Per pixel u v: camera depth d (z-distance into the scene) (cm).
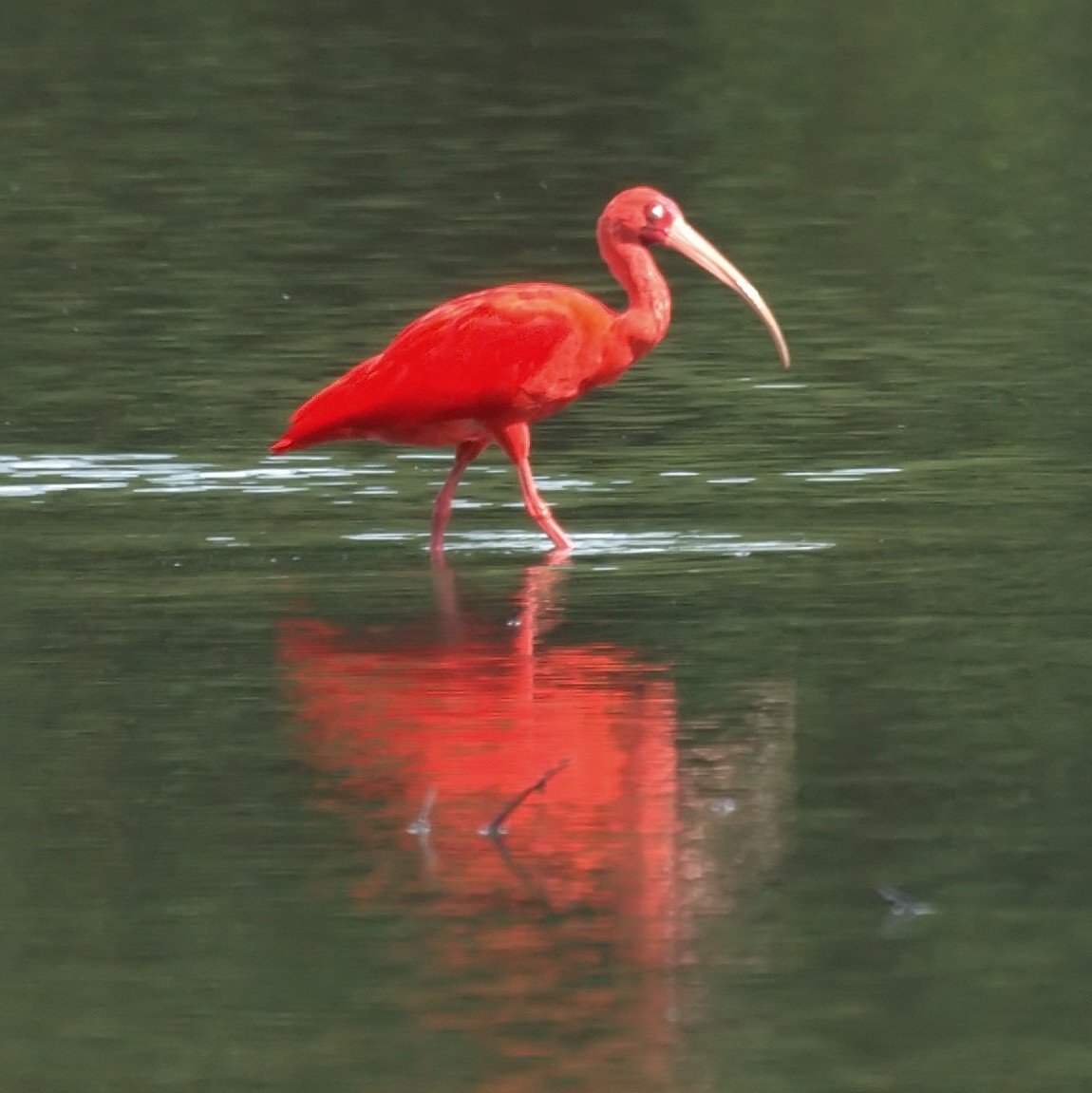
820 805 1189
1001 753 1260
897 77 3734
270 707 1348
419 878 1102
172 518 1805
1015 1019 962
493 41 3994
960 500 1819
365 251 2783
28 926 1058
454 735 1295
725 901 1074
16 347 2361
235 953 1027
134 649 1468
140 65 3800
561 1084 916
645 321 1775
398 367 1720
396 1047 944
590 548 1714
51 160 3238
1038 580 1598
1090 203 3000
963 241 2816
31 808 1195
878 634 1479
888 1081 917
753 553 1684
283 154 3262
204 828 1166
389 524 1792
